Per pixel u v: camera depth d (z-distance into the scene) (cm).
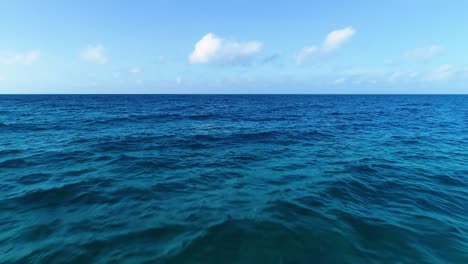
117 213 408
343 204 447
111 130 1385
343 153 892
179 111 2902
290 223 372
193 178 605
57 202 450
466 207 445
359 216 399
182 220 382
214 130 1438
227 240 326
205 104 4550
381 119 2070
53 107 3216
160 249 307
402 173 644
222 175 633
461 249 315
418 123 1791
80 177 596
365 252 306
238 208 428
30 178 584
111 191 509
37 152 851
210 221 378
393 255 301
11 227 357
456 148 973
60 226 362
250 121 1936
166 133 1310
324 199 470
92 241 323
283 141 1123
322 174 638
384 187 541
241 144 1052
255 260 290
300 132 1372
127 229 355
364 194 500
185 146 997
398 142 1098
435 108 3416
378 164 734
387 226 367
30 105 3547
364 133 1350
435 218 398
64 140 1074
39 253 297
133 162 743
